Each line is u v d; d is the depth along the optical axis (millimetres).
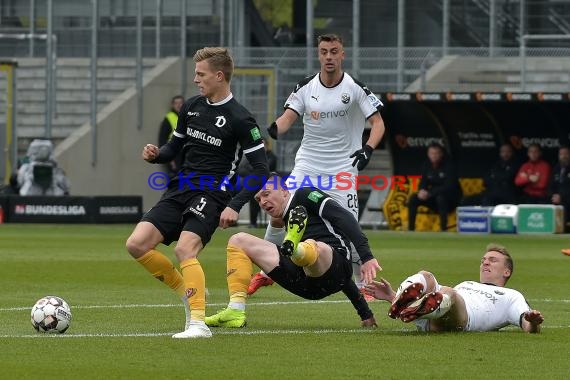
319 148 26156
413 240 48719
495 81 63906
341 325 21188
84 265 35031
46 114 67250
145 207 68438
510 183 54750
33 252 40000
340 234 20281
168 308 24016
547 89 63531
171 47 69562
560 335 19234
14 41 72000
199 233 19312
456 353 17328
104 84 69875
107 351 17391
